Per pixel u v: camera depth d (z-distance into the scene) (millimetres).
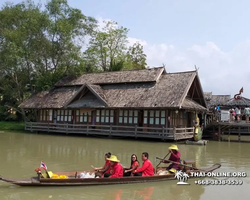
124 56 49938
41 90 37719
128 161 15633
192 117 31484
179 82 27609
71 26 38000
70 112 32969
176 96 25703
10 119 44906
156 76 29234
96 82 33062
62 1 39000
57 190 9508
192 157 17406
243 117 39500
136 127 26641
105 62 49531
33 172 12500
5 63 36250
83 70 38875
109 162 11125
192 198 9188
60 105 32125
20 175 11938
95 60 45188
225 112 29000
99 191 9531
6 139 26172
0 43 38188
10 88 42906
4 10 40156
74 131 30547
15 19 39906
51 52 38156
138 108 26625
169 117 26312
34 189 9570
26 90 43625
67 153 18031
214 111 37094
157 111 27031
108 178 10133
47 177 10117
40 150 19250
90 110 30625
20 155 17000
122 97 28922
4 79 41812
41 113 35812
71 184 9844
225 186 10633
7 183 10297
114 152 18797
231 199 9188
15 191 9398
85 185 9977
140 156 17328
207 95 42875
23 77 40469
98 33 48125
